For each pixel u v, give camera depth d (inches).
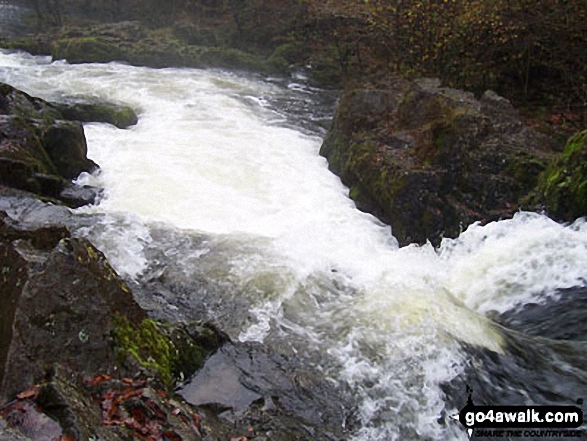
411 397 203.6
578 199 305.0
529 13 479.2
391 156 364.2
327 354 218.4
